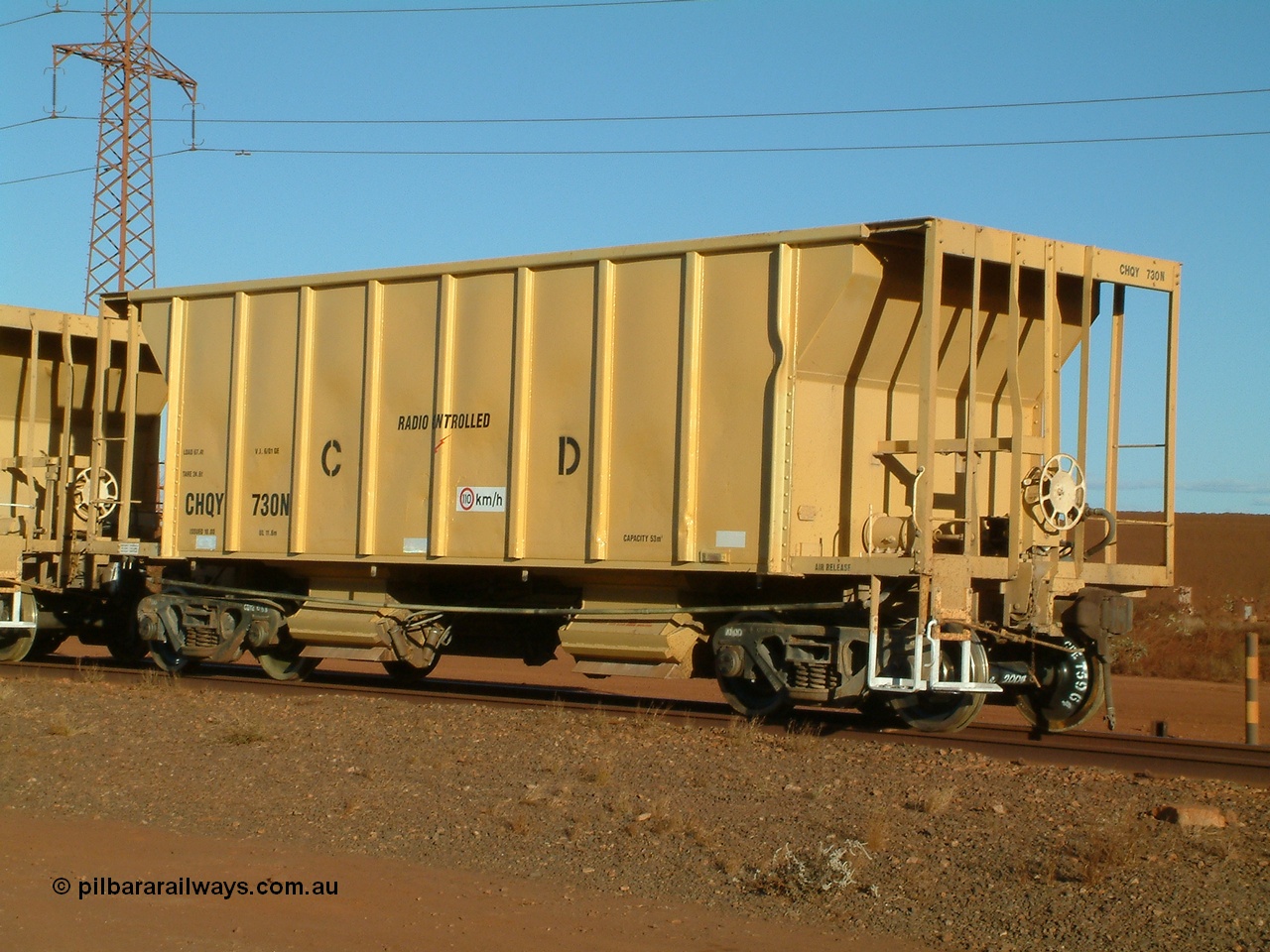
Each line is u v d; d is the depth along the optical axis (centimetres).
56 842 855
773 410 1229
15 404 1878
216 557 1616
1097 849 762
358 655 1557
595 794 955
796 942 664
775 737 1177
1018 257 1192
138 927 686
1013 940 662
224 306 1636
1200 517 6062
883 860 785
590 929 683
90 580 1777
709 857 798
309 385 1552
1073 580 1232
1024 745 1120
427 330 1472
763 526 1234
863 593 1223
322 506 1535
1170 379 1283
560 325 1380
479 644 1633
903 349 1277
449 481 1441
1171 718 1741
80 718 1309
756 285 1254
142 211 4081
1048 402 1238
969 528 1184
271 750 1141
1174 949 638
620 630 1372
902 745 1151
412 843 847
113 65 4106
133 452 1820
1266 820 858
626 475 1323
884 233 1186
